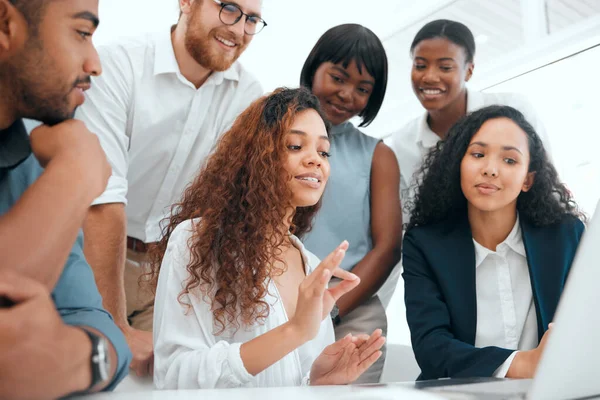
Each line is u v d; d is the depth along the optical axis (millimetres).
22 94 621
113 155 1583
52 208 520
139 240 1721
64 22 613
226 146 1132
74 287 687
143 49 1649
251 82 1792
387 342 1908
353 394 555
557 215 1415
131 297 1695
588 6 2055
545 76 2174
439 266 1378
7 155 666
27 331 461
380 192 1756
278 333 849
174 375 894
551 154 1996
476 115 1459
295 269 1119
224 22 1599
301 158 1087
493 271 1393
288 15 2369
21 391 472
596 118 2070
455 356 1207
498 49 2266
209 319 970
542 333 1316
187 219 1137
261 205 1048
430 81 1909
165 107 1659
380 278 1673
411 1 2346
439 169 1492
